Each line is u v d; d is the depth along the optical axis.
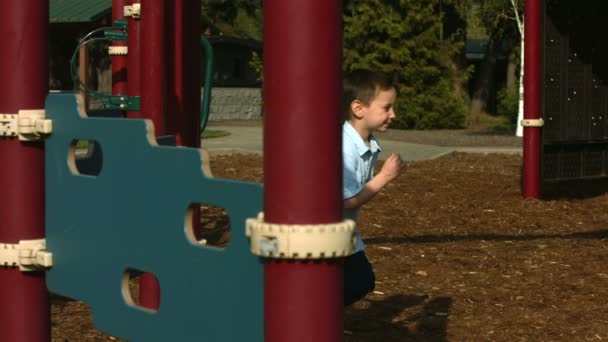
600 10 35.56
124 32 22.27
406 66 95.25
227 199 9.06
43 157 11.84
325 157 8.06
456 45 98.44
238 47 106.06
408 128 95.62
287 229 8.01
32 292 11.95
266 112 8.17
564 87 34.41
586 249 24.30
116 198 10.48
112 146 10.52
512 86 120.38
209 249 9.30
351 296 13.67
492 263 22.53
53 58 93.62
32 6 11.65
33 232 11.79
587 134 35.22
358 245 13.48
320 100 8.01
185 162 9.55
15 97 11.63
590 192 35.88
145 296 15.96
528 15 33.19
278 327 8.20
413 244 24.98
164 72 17.34
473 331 17.16
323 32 7.98
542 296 19.50
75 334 16.64
